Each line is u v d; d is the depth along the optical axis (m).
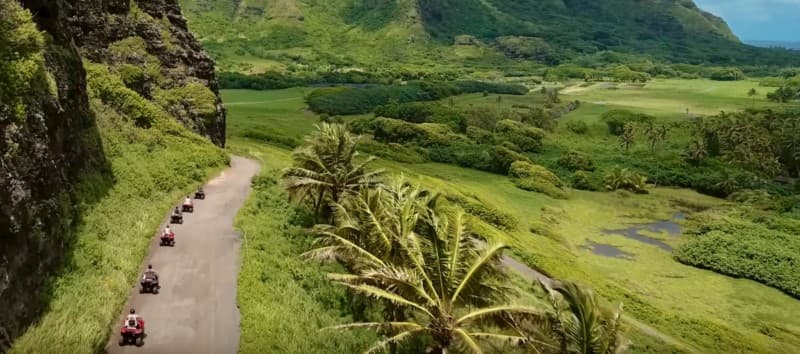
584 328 25.58
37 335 27.48
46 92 36.97
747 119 185.25
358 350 34.44
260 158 88.75
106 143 56.81
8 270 26.86
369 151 143.00
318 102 198.50
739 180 139.75
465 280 28.30
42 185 33.06
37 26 43.06
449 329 27.59
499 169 144.88
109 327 31.05
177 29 87.25
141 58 77.69
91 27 72.00
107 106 64.31
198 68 88.31
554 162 153.88
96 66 67.44
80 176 44.81
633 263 92.00
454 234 30.34
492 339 26.64
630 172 142.12
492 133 178.00
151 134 66.94
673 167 151.12
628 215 119.50
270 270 41.53
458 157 149.75
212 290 37.16
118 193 49.09
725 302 79.06
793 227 108.06
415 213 34.41
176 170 62.56
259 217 53.28
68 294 31.81
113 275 35.69
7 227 26.84
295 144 128.50
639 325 60.94
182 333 31.94
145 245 42.22
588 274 79.50
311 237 51.19
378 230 33.12
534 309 26.77
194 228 48.12
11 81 31.02
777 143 161.00
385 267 28.59
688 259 93.38
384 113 187.62
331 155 51.53
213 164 71.38
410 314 32.38
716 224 106.88
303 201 59.78
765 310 77.19
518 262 75.81
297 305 37.84
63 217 36.25
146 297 35.34
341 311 39.88
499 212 99.62
